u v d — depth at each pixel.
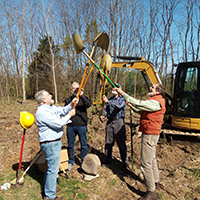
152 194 2.65
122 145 3.58
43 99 2.59
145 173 2.66
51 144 2.51
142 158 2.71
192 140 5.25
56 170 2.60
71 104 2.97
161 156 4.47
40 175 3.32
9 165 3.70
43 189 2.89
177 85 5.27
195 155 4.49
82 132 3.47
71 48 15.41
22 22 15.20
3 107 13.00
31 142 5.13
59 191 2.85
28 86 24.12
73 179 3.22
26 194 2.78
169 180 3.35
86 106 3.48
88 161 3.24
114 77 8.88
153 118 2.63
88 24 12.03
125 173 3.51
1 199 2.65
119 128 3.50
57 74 18.75
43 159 3.04
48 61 19.92
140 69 6.23
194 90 5.02
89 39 11.96
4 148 4.62
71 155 3.37
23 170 3.49
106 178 3.32
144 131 2.71
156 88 2.77
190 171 3.66
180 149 4.93
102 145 4.94
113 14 11.67
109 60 2.95
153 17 13.40
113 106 3.43
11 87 20.38
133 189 3.02
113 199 2.76
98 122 6.18
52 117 2.46
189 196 2.88
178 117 5.22
